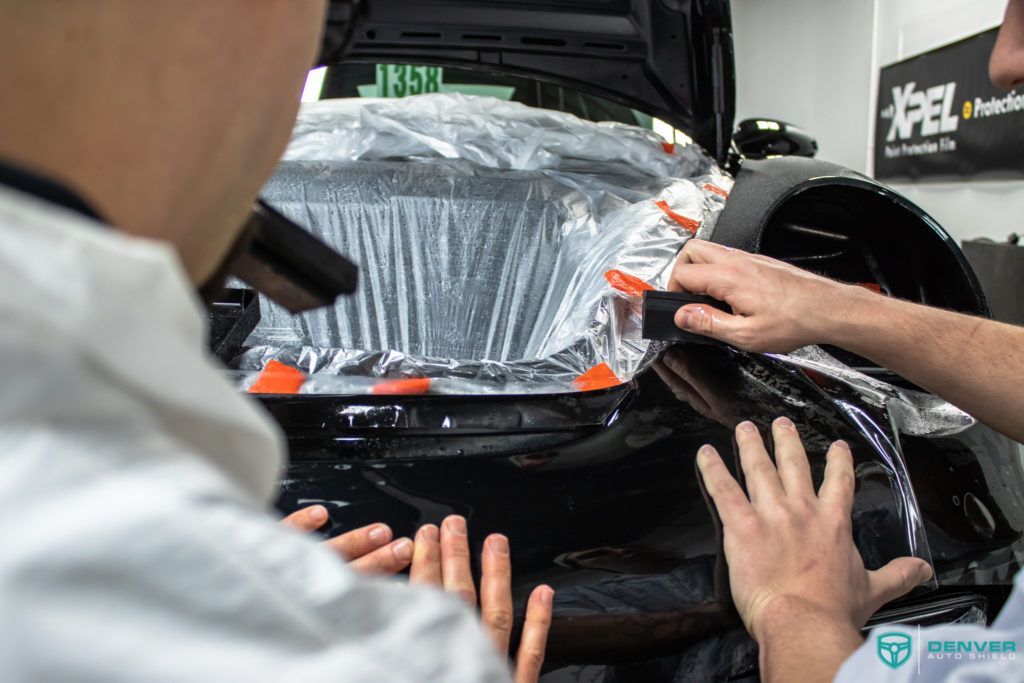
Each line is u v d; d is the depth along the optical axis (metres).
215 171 0.25
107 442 0.19
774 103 6.07
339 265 0.38
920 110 4.59
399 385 0.78
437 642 0.22
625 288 0.93
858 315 0.82
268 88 0.26
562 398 0.79
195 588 0.19
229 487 0.21
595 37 1.49
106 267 0.18
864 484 0.75
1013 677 0.36
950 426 0.88
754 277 0.84
